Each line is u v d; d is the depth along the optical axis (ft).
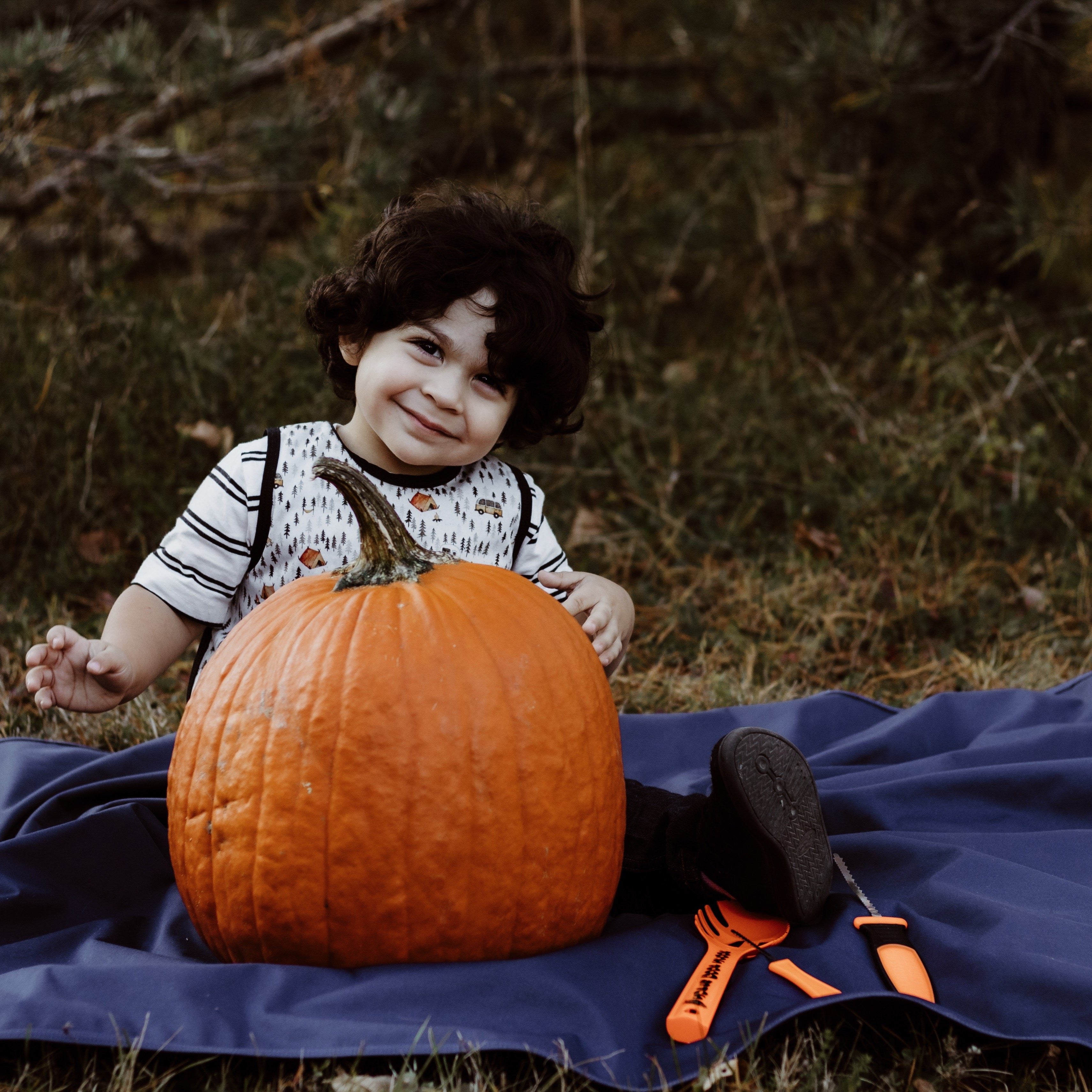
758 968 5.45
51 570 12.08
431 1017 4.83
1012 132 18.21
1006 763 7.73
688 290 18.90
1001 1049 5.13
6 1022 4.78
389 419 6.27
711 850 5.92
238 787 5.08
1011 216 16.55
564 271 6.61
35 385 13.00
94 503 12.60
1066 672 10.76
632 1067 4.81
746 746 5.60
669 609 11.83
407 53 19.99
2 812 7.39
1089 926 5.55
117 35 14.78
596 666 5.71
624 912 6.51
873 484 13.38
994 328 15.99
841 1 18.16
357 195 15.26
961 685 10.58
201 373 13.60
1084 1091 4.96
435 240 6.08
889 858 6.46
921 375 15.07
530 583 5.83
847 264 19.22
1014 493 13.28
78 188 15.90
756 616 11.70
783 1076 4.85
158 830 7.06
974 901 5.80
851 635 11.52
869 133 18.56
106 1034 4.76
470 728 5.04
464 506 6.81
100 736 9.15
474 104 20.80
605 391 15.51
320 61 16.37
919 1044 5.14
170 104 15.58
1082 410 14.79
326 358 7.16
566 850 5.25
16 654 10.47
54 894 6.35
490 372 6.21
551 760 5.21
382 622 5.20
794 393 15.65
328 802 4.95
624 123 21.33
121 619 6.21
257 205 19.89
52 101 13.82
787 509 13.34
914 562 12.31
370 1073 4.74
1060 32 18.15
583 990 5.05
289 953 5.13
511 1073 4.90
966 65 18.07
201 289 16.89
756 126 20.56
